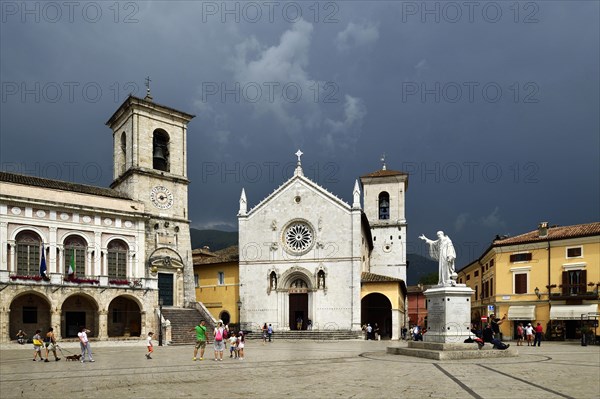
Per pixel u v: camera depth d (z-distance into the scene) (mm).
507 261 58750
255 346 45812
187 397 16703
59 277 50219
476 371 22109
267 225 66375
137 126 62188
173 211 63719
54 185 56312
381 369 23500
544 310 55031
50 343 32375
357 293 61750
